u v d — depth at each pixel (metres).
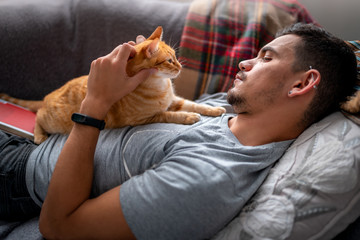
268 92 0.78
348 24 1.56
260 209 0.63
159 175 0.65
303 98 0.75
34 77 1.30
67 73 1.33
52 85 1.33
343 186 0.61
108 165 0.79
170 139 0.79
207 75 1.24
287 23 1.23
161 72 1.02
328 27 1.61
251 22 1.21
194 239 0.62
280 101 0.78
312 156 0.67
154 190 0.63
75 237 0.63
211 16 1.27
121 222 0.61
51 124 1.07
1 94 1.26
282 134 0.79
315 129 0.75
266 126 0.79
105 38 1.30
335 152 0.65
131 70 0.96
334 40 0.78
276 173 0.69
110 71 0.76
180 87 1.28
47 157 0.84
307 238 0.59
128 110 1.02
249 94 0.80
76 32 1.31
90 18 1.30
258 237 0.59
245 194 0.66
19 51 1.26
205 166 0.64
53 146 0.90
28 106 1.23
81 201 0.67
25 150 0.91
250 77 0.81
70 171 0.67
